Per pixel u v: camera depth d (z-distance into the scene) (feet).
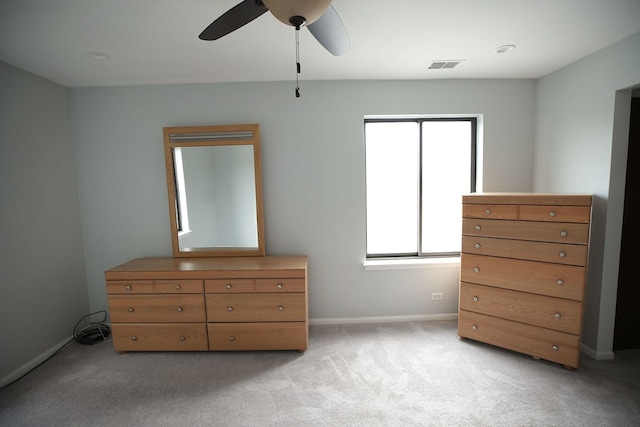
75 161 8.54
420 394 5.95
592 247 7.02
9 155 6.75
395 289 9.09
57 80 7.80
